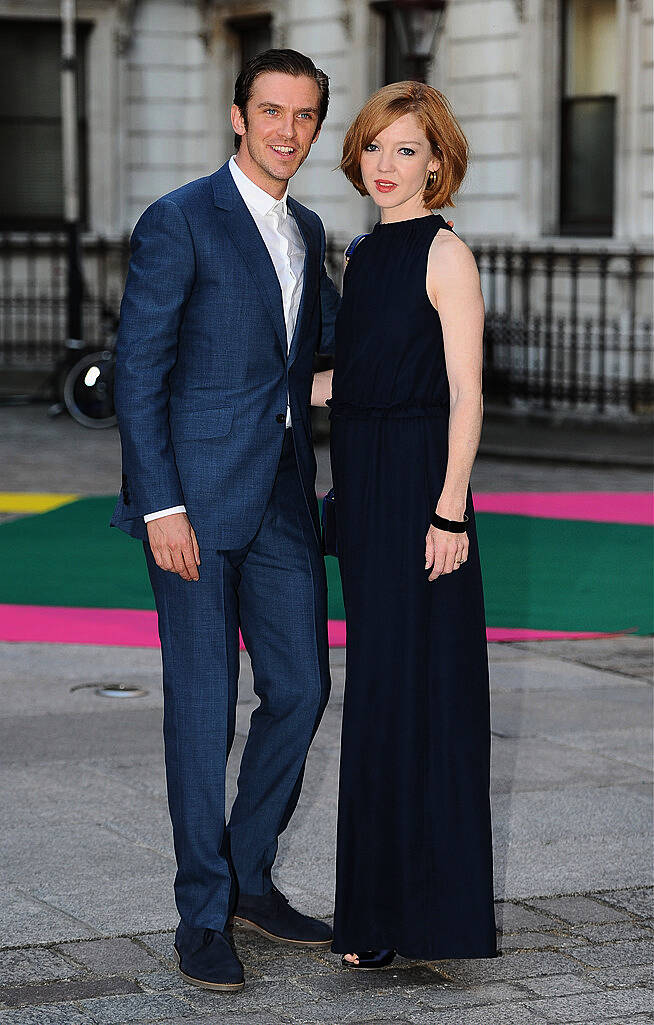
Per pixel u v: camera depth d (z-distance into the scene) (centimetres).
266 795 385
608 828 472
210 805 368
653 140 1540
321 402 403
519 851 452
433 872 364
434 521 358
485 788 368
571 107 1653
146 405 360
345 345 371
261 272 365
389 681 364
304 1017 346
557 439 1458
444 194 364
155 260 360
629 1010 351
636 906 413
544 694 625
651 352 1536
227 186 367
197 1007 350
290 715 379
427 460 363
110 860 438
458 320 356
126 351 361
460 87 1720
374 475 365
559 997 357
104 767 520
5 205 2045
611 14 1609
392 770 365
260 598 379
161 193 2066
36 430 1494
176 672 372
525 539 963
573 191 1661
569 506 1095
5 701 601
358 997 357
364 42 1823
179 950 368
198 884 368
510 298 1627
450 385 358
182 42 2048
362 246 371
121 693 616
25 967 368
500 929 397
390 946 367
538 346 1602
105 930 390
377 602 365
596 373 1612
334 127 1870
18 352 2028
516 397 1634
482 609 371
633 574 863
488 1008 352
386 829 365
